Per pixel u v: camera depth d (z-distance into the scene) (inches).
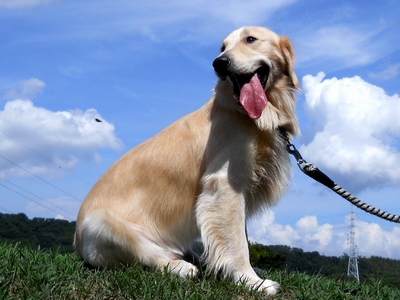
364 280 71.2
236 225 64.5
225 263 64.0
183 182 68.1
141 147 72.1
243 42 69.2
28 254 64.8
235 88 66.7
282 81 70.4
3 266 57.5
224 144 66.2
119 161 73.0
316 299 60.5
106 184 71.0
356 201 65.8
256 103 65.6
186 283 58.7
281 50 70.8
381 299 62.9
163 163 68.8
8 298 49.1
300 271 73.5
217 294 55.5
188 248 73.2
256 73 68.1
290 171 71.2
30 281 53.7
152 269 64.6
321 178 66.9
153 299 52.9
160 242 69.0
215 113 68.2
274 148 68.4
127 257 66.4
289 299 59.8
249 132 66.4
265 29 71.2
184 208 68.4
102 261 66.7
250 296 58.9
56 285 53.7
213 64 66.5
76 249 73.2
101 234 65.9
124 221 66.8
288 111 70.2
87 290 54.2
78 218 71.6
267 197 70.9
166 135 70.7
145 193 69.0
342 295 62.4
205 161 67.2
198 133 68.3
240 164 65.6
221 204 64.7
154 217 68.8
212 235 64.8
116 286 55.7
